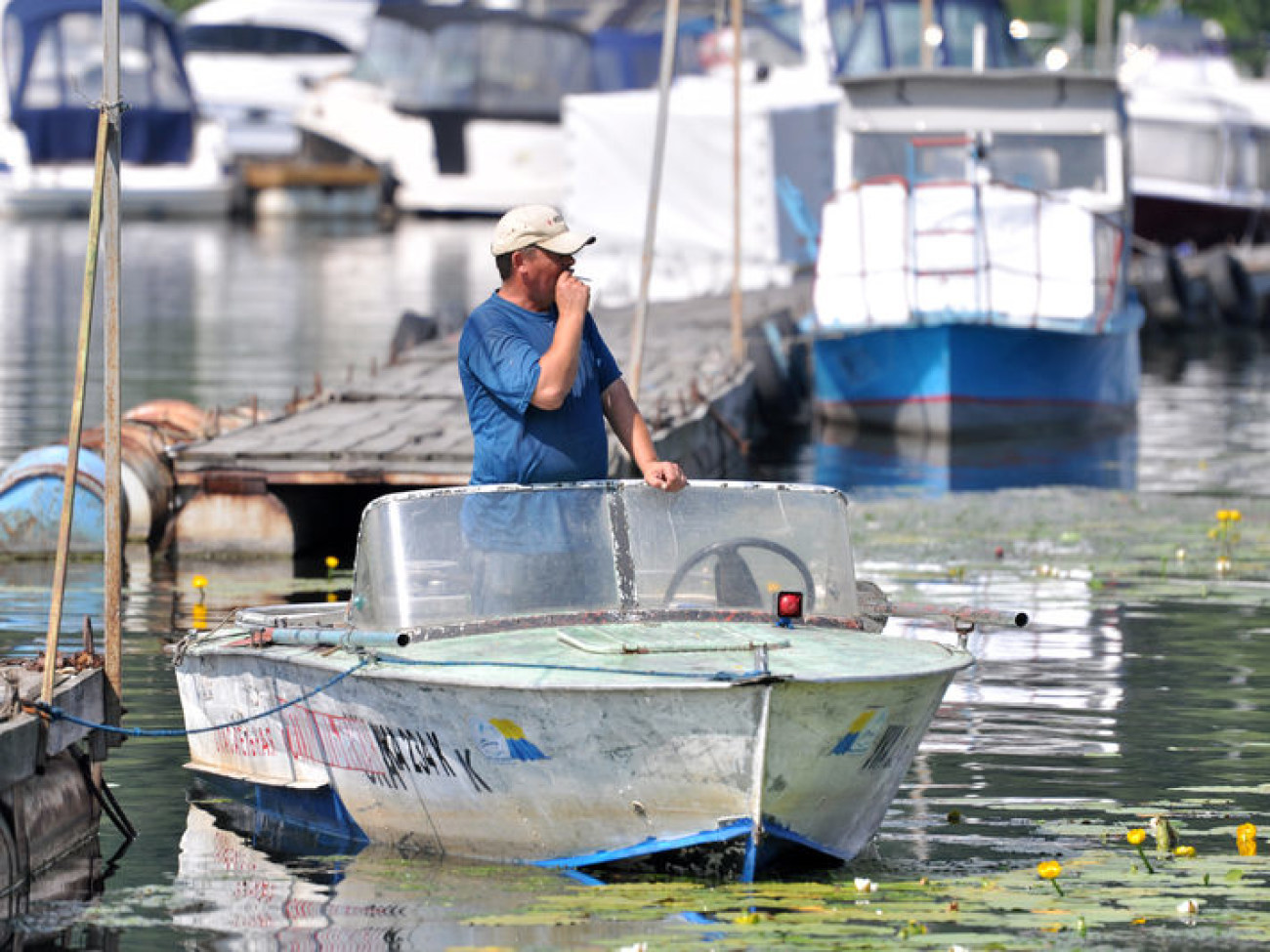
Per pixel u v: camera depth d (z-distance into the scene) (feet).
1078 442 279.08
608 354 97.45
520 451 94.07
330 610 107.04
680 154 391.86
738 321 273.13
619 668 85.56
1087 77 288.92
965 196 273.54
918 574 170.40
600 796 86.99
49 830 94.58
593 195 397.39
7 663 104.63
